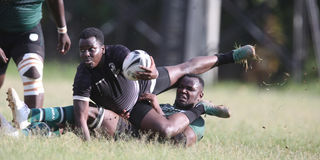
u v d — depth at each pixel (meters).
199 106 28.11
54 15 28.59
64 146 22.89
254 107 56.28
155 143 25.22
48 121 26.00
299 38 106.56
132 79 25.33
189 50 86.62
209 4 87.19
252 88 90.38
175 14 86.62
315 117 49.91
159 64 89.31
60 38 29.22
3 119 24.42
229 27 123.50
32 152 21.39
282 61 116.12
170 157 22.84
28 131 25.39
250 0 121.94
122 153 22.70
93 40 25.19
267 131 35.72
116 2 118.75
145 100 27.98
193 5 85.94
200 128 28.09
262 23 120.56
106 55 25.84
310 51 114.88
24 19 27.64
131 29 124.56
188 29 86.25
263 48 117.88
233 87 89.50
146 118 26.72
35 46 28.02
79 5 119.06
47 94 51.50
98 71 25.84
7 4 27.00
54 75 88.38
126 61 25.23
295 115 50.53
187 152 24.25
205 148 26.00
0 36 27.97
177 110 28.64
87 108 25.75
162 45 88.38
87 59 25.17
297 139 32.97
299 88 92.44
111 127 26.55
